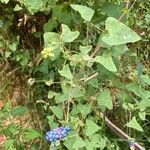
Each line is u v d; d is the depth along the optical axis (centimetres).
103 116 70
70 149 61
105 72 64
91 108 67
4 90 84
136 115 72
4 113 72
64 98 64
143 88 70
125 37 55
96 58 57
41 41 82
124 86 67
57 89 77
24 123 79
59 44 60
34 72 81
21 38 83
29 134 70
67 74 59
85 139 63
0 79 85
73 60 62
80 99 66
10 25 83
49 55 59
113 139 70
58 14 72
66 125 62
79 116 66
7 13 81
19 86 83
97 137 63
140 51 87
